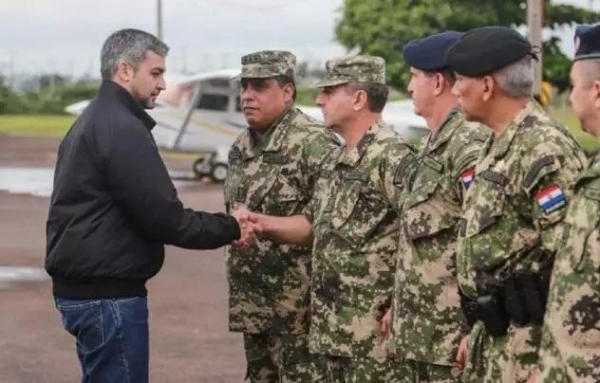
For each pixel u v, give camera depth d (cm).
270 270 531
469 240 363
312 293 488
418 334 420
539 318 350
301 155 526
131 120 459
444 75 430
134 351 467
